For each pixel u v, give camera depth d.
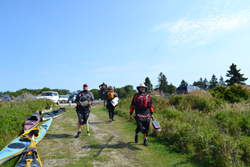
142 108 5.17
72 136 6.38
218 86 13.35
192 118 8.12
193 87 18.94
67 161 4.28
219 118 8.66
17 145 4.74
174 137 5.59
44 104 14.34
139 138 6.18
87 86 6.32
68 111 13.12
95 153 4.80
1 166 4.02
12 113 8.36
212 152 4.24
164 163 4.25
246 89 12.86
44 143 5.58
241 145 4.39
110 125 8.23
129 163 4.23
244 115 7.70
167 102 11.95
